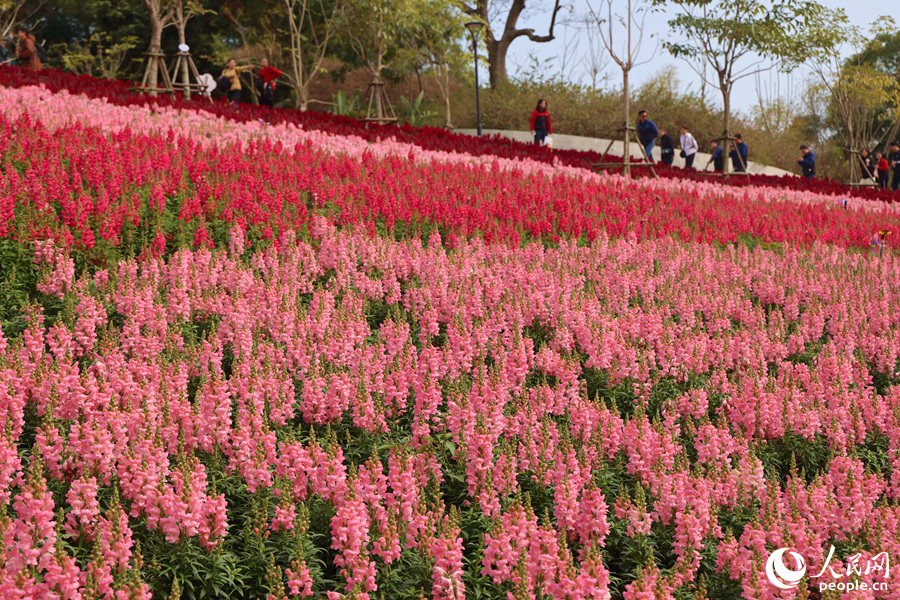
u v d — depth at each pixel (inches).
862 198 1209.4
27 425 233.9
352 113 1579.7
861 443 293.3
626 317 368.5
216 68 1740.9
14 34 1581.0
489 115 1743.4
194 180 511.8
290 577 180.1
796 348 385.1
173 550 191.0
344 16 1409.9
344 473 211.3
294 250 412.5
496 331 345.1
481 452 227.0
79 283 333.7
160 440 201.5
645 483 243.4
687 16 1163.9
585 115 1733.5
